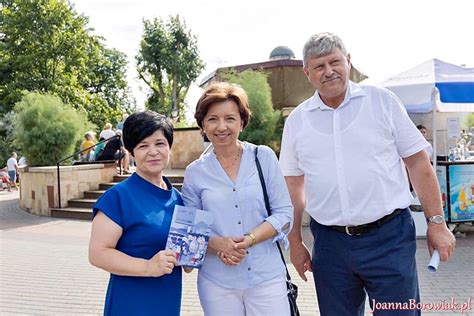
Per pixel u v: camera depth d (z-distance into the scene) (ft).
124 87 147.33
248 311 8.44
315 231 9.31
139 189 7.66
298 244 10.01
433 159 26.30
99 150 48.80
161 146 7.75
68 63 102.68
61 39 101.96
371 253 8.52
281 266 8.55
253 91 36.99
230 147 8.45
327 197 8.76
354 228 8.61
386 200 8.44
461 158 31.53
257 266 8.22
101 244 7.16
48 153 45.50
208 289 8.41
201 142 51.78
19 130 46.11
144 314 7.35
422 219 25.39
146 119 7.71
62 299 17.48
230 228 8.20
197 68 123.13
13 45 101.81
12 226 34.63
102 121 110.63
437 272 19.04
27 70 101.04
